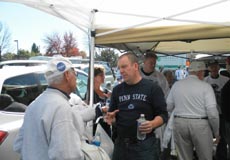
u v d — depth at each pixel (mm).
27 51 37656
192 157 4504
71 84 2354
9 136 3521
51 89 2305
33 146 2195
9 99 4133
